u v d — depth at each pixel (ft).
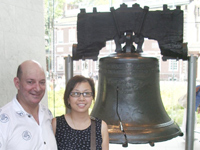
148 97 6.68
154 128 6.16
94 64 29.78
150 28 6.36
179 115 23.89
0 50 10.13
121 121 6.29
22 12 11.06
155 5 21.11
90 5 24.79
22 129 4.74
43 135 4.96
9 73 10.44
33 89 4.83
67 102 5.37
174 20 6.28
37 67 4.89
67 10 26.48
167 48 6.38
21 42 10.97
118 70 6.50
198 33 23.65
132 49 6.76
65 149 5.19
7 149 4.60
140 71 6.47
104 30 6.54
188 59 6.67
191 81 6.72
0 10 10.13
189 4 23.29
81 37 6.67
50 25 21.86
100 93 7.06
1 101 10.09
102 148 5.34
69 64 7.06
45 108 5.70
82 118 5.32
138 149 16.37
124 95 6.56
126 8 6.36
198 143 16.84
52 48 21.99
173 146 16.85
